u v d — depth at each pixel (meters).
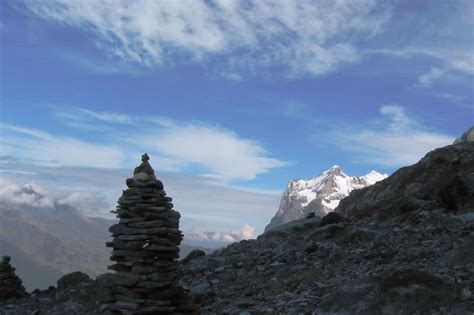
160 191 12.03
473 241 14.89
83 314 16.89
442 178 29.78
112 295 11.94
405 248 18.91
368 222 26.64
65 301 19.86
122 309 11.44
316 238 23.94
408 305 10.01
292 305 12.90
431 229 21.20
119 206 12.09
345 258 18.86
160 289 11.66
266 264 20.73
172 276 11.79
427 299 10.03
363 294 10.79
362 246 20.86
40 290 23.98
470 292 10.32
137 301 11.38
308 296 13.48
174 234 11.98
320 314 11.14
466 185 24.47
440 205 26.11
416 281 10.50
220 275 20.38
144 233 11.55
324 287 14.29
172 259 11.97
